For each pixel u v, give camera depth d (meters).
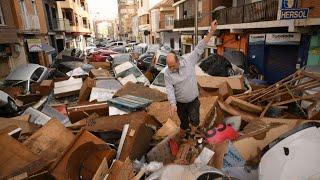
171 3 38.41
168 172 2.79
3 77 14.37
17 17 16.33
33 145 4.08
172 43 36.50
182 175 2.73
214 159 3.66
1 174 3.31
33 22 19.33
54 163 3.31
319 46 10.68
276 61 14.15
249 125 5.06
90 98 7.48
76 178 3.28
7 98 7.89
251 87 8.80
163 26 39.06
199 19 22.30
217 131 4.46
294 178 2.74
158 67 13.18
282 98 6.48
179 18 29.73
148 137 4.45
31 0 19.92
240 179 3.43
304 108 5.87
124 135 4.04
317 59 10.88
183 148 4.04
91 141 3.62
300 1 10.25
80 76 11.21
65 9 36.06
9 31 14.23
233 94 7.78
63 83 9.60
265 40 14.20
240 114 5.72
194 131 4.73
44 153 3.94
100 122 5.01
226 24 17.09
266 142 3.98
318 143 2.93
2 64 14.64
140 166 3.50
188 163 3.46
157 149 4.03
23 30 17.05
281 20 10.62
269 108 6.06
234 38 17.67
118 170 3.12
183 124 4.84
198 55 4.53
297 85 6.36
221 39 19.62
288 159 2.88
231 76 8.80
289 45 13.11
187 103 4.62
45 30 23.11
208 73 9.34
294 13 9.82
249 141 3.90
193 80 4.46
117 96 7.08
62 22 30.22
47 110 7.08
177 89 4.47
